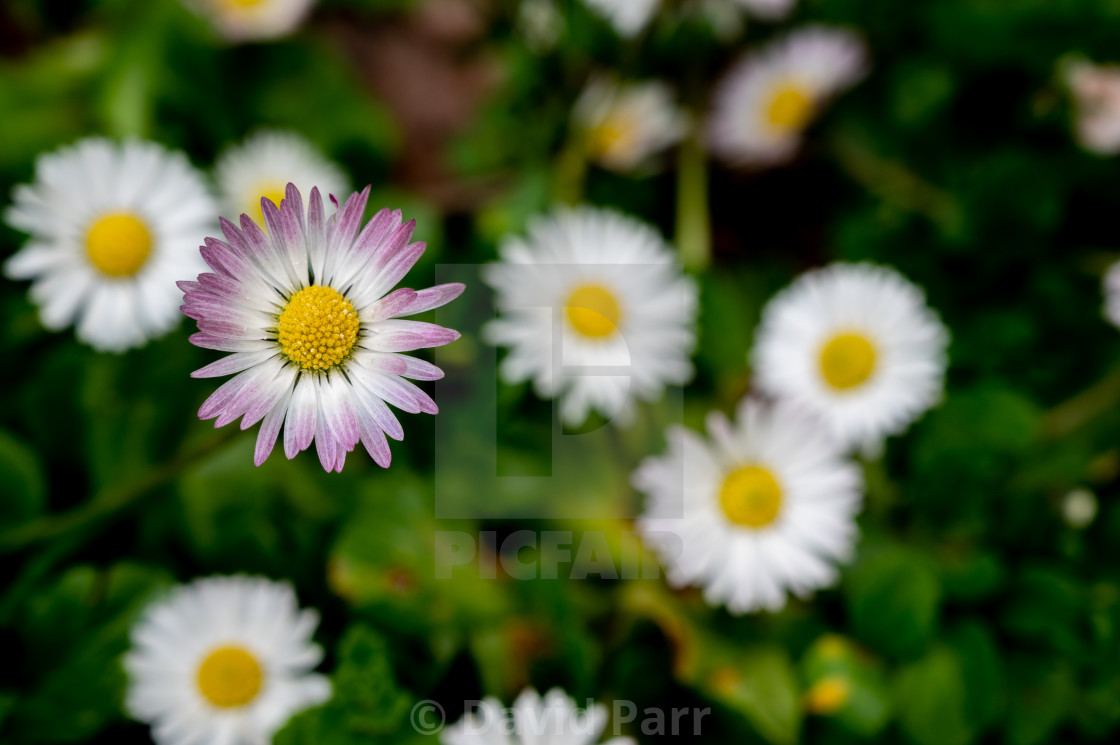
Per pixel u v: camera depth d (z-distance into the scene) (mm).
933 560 352
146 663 333
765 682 341
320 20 392
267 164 363
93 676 336
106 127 365
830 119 383
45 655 337
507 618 343
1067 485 357
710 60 387
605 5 367
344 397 295
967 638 345
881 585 347
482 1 395
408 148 388
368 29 394
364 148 378
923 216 377
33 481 343
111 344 340
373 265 295
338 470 294
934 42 381
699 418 360
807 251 386
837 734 343
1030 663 347
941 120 381
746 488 342
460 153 382
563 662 341
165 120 368
